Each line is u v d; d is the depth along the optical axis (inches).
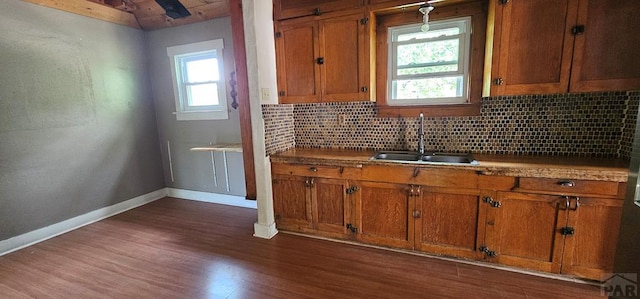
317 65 102.4
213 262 92.0
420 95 102.3
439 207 85.8
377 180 91.9
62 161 118.6
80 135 124.3
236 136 139.7
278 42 106.7
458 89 96.9
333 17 97.5
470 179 80.4
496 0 77.9
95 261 94.5
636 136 45.4
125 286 80.7
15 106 104.3
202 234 112.9
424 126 102.7
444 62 96.2
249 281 81.5
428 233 88.6
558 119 86.7
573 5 71.1
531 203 75.4
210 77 142.3
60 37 116.0
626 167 70.3
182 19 136.2
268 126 105.7
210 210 139.9
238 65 121.0
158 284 81.3
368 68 96.3
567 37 72.8
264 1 101.3
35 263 94.1
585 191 69.7
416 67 99.9
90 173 128.5
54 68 114.6
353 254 93.8
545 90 76.8
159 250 100.8
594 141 84.0
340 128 115.5
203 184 153.3
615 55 69.6
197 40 138.0
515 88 79.4
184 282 82.0
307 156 101.4
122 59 139.8
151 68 152.6
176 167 158.6
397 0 89.4
